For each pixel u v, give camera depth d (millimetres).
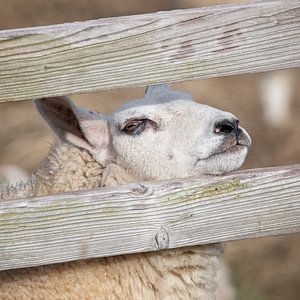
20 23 23547
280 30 6359
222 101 19844
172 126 7438
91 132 7590
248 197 6543
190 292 7164
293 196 6613
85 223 6242
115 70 6172
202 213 6480
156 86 8039
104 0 25031
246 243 13953
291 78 19844
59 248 6230
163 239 6418
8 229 6113
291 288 12758
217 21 6246
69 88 6133
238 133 7297
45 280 6871
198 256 7098
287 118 19125
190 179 6461
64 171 7449
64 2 24656
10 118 18625
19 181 7742
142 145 7445
